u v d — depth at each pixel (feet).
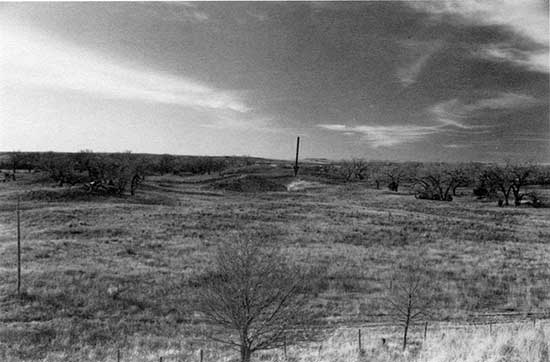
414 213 216.33
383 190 343.05
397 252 133.80
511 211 235.20
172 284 95.09
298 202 247.09
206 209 205.36
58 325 75.77
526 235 165.27
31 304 82.99
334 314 83.25
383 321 79.82
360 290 97.45
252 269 50.01
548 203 274.77
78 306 84.33
